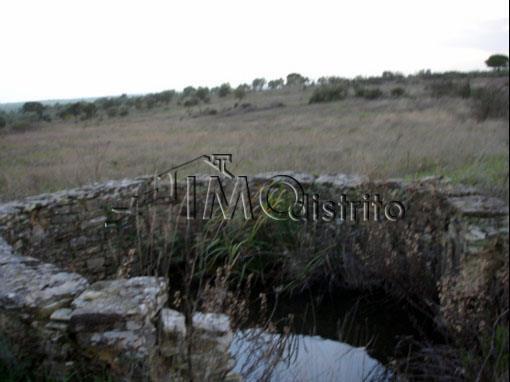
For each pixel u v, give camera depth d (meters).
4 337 2.56
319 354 3.77
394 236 4.91
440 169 6.00
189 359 2.34
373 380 3.32
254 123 15.32
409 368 3.40
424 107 13.09
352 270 5.04
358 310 4.67
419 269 4.50
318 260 5.16
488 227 3.62
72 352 2.47
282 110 19.48
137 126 15.82
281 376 3.25
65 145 10.19
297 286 5.10
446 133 7.95
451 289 3.66
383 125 11.34
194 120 18.08
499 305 3.25
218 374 2.53
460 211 3.88
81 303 2.52
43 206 4.80
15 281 2.82
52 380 2.46
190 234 5.37
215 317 2.75
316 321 4.46
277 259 5.35
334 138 9.98
